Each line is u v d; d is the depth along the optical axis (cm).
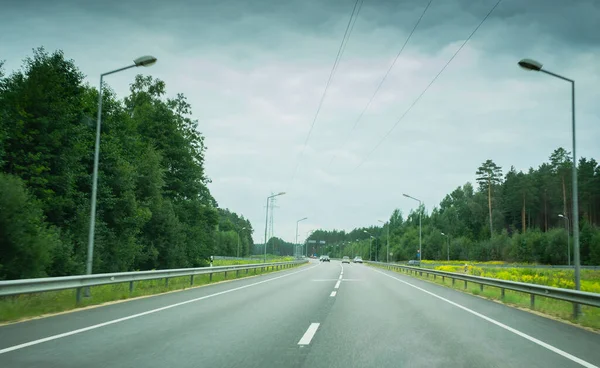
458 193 13225
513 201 9469
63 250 2353
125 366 588
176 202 4606
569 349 740
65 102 2706
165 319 1014
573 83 1577
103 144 3119
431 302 1504
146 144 4225
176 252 4106
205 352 677
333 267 5822
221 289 1933
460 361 641
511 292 2078
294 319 1041
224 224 16500
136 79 4500
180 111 4634
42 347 700
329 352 686
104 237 2959
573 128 1545
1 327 887
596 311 1322
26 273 1852
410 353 687
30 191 2419
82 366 586
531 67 1591
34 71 2634
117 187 3198
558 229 8688
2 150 2341
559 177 8231
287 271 4272
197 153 4666
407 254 12988
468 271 4416
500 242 9750
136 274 1645
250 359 635
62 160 2647
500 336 857
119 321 977
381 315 1135
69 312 1125
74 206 2734
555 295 1286
